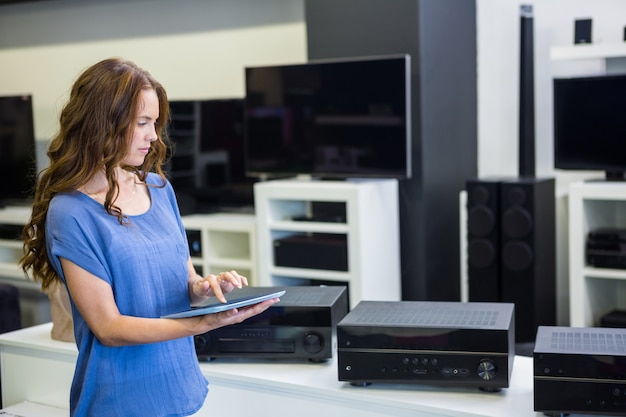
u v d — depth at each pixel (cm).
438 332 196
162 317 162
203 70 519
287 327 219
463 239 431
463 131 461
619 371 177
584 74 434
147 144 167
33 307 557
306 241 426
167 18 528
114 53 552
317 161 436
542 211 412
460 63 454
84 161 162
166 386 171
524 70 423
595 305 412
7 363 254
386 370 199
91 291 162
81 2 561
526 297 410
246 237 485
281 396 208
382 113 414
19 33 593
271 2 488
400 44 426
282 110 443
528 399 192
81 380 170
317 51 454
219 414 217
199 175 485
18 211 545
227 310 162
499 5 461
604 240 396
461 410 186
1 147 546
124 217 168
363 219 406
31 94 536
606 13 426
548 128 451
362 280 407
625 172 400
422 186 429
